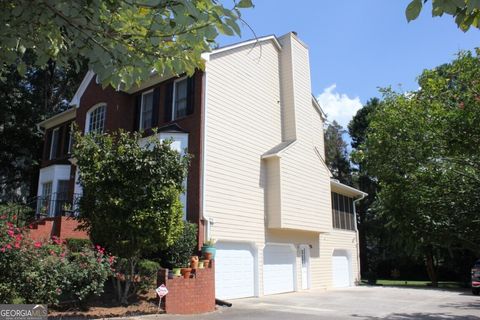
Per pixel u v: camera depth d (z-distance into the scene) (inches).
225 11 136.8
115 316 384.5
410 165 281.7
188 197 597.6
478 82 287.0
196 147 610.9
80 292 372.5
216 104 642.8
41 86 1184.8
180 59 165.6
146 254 504.1
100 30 140.4
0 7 130.6
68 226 588.4
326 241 900.6
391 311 502.6
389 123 299.6
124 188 416.2
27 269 347.3
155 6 132.5
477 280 775.7
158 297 451.2
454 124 278.2
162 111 679.1
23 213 627.8
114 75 156.9
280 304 561.9
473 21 134.6
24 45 148.9
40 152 1122.0
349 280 992.2
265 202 707.4
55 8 130.2
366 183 1520.7
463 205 243.6
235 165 657.0
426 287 1003.3
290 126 780.6
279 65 820.6
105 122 745.0
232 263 627.8
